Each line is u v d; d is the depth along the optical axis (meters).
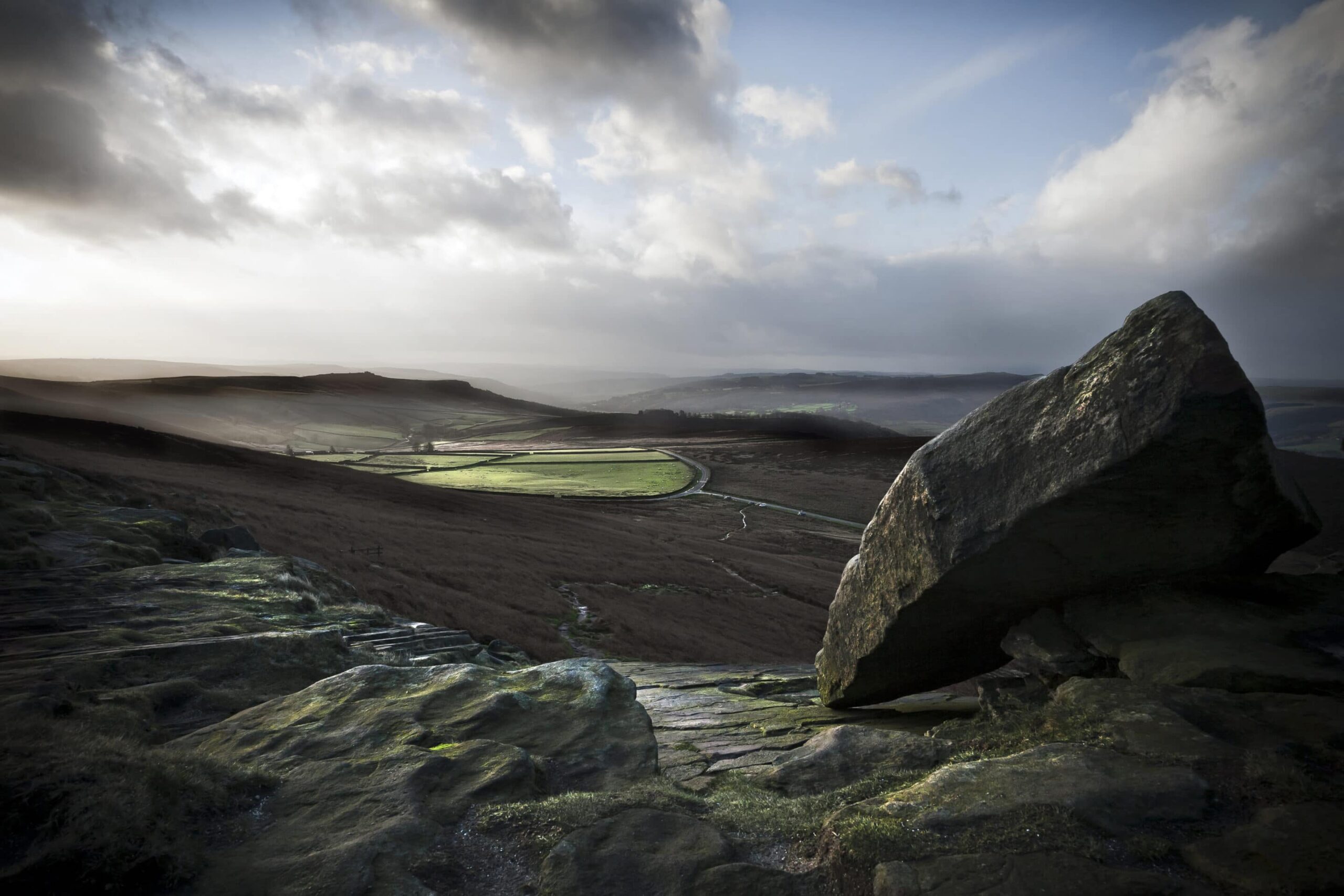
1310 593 6.59
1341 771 4.05
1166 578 6.80
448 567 33.00
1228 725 4.75
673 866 3.84
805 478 111.44
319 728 5.77
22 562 11.40
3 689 5.70
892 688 9.58
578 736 5.85
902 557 7.74
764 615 38.38
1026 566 6.76
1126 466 5.60
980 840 3.65
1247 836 3.46
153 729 5.78
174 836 3.73
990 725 6.22
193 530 18.36
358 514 43.69
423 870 3.78
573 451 153.88
